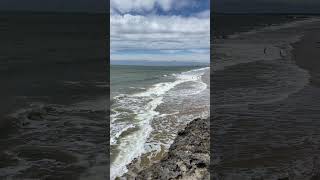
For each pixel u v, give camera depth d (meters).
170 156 6.76
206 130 7.87
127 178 5.92
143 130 8.64
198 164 6.26
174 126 9.09
